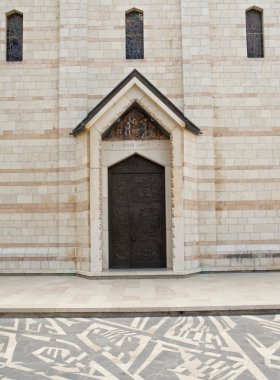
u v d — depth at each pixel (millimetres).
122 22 16000
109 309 9820
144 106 14625
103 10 16047
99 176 14508
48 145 15617
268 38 16031
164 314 9836
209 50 15836
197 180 15281
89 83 15836
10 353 7340
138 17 16219
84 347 7617
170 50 15945
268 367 6531
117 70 15875
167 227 14906
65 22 15898
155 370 6457
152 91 14484
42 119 15711
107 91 15836
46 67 15906
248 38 16250
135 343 7809
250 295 11047
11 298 10953
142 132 15086
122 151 15062
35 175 15508
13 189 15484
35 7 16078
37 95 15805
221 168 15539
